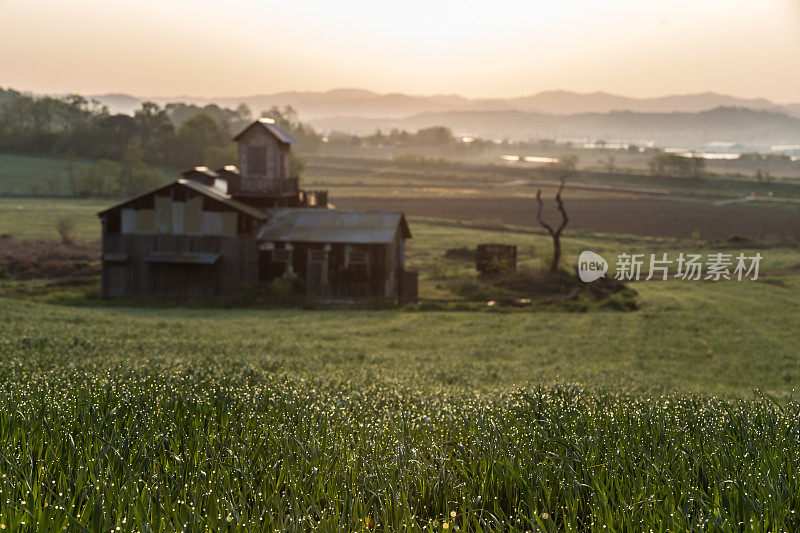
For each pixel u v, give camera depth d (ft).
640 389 54.65
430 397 36.04
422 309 161.58
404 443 18.40
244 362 58.49
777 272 223.51
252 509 13.17
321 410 23.79
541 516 12.83
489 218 458.50
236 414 21.18
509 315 149.18
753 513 12.45
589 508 14.32
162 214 172.55
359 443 18.60
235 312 152.66
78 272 221.46
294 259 170.30
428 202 567.18
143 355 59.72
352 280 168.96
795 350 109.09
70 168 578.25
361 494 14.28
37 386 23.73
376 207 522.88
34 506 11.60
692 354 105.09
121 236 173.37
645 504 12.98
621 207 539.29
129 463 14.53
